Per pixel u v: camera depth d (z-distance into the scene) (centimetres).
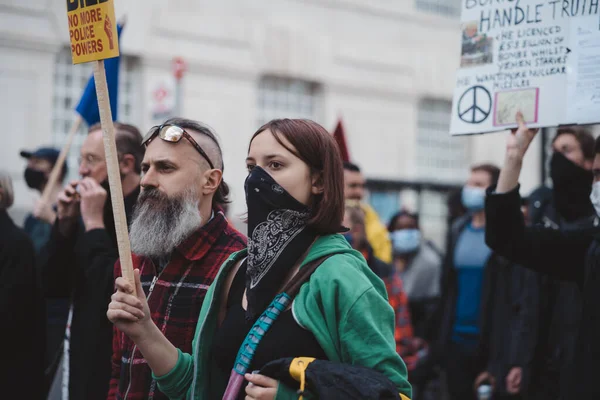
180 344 256
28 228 548
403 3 1566
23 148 1106
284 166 211
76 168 1157
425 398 577
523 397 413
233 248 270
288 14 1395
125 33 1195
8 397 357
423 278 673
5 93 1098
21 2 1110
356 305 194
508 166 298
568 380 269
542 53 294
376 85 1515
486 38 307
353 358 193
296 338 198
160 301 263
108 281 317
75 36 219
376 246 618
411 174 1556
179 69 848
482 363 497
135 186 350
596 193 289
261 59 1350
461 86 312
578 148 392
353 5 1488
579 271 294
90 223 332
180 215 263
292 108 1424
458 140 1675
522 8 300
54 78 1152
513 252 299
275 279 208
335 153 214
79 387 316
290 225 210
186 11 1262
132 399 255
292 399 189
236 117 1315
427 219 1597
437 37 1617
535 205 448
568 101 287
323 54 1440
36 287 368
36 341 368
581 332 263
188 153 268
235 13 1322
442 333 525
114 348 278
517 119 297
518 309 430
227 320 218
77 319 328
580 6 287
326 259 205
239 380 199
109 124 214
